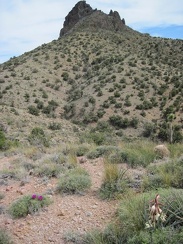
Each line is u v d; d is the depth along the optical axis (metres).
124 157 10.83
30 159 13.17
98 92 104.81
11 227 6.23
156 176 7.77
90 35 179.12
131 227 5.07
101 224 5.94
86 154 12.88
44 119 74.31
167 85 102.75
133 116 89.00
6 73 128.12
